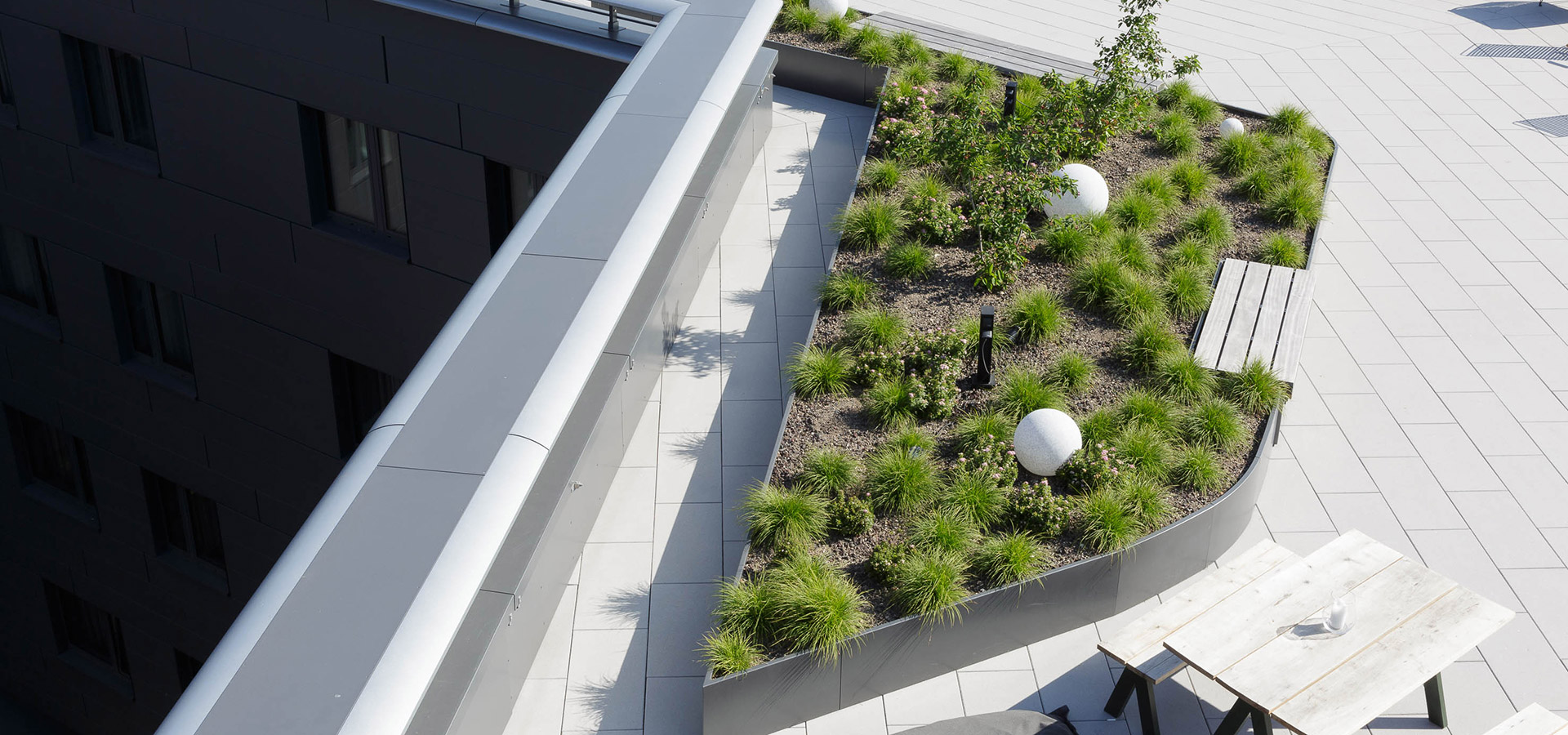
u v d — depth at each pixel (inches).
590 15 413.7
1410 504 323.0
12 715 679.7
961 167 422.9
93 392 562.6
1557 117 565.9
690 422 330.3
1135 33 482.0
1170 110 529.3
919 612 258.4
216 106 463.5
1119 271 380.2
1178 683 264.2
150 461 560.1
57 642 651.5
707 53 360.5
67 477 605.9
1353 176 506.0
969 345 351.9
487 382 243.3
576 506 273.3
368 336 484.7
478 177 435.8
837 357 343.9
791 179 462.6
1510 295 423.2
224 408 532.4
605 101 340.8
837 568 275.9
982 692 264.7
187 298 514.6
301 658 187.5
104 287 530.0
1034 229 424.8
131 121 494.6
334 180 471.5
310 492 534.0
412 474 221.1
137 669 630.5
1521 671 270.1
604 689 254.5
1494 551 306.8
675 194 300.5
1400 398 367.6
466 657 218.7
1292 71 616.1
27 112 505.7
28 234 539.5
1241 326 365.4
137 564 597.9
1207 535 294.0
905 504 290.8
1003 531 289.3
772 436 325.4
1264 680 221.9
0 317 564.7
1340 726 212.8
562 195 299.1
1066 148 451.2
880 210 410.6
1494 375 379.2
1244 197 461.4
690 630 268.4
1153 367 347.9
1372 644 230.4
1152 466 304.7
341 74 435.2
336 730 176.9
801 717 255.9
